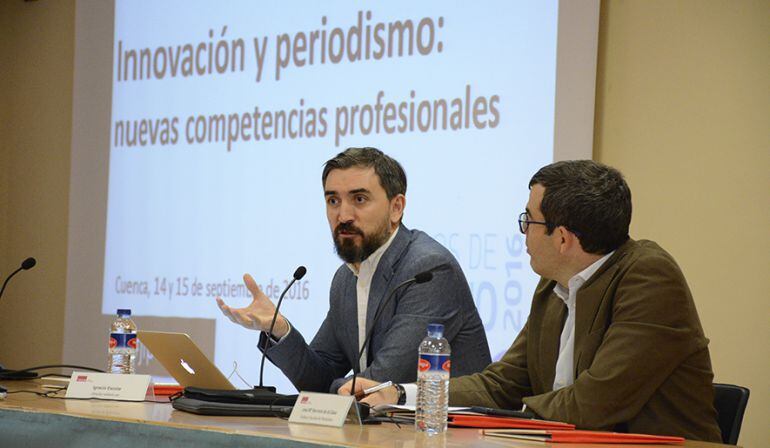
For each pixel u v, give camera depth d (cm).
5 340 727
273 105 596
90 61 679
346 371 376
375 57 555
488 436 228
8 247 733
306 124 581
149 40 654
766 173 456
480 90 512
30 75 730
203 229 621
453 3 525
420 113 533
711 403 276
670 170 478
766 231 455
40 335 713
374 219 349
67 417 237
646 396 267
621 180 285
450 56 525
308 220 577
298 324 574
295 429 220
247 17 612
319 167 575
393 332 336
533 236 287
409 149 536
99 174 670
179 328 625
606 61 497
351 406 237
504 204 502
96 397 282
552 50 489
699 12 475
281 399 259
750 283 457
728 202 464
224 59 620
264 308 336
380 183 351
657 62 484
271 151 595
